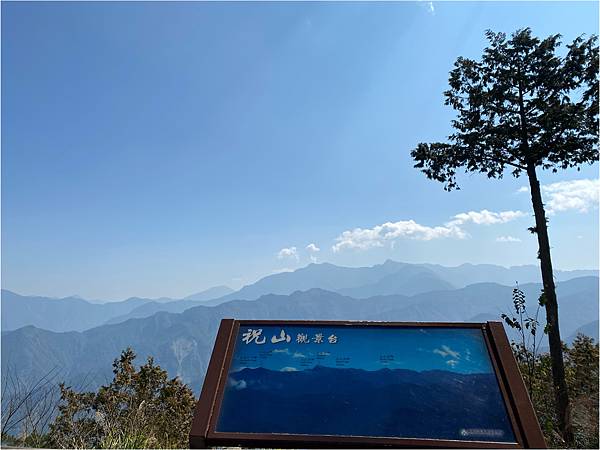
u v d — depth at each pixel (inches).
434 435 135.6
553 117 473.7
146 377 386.0
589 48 462.9
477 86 529.3
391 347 162.7
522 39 500.4
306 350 164.7
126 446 202.8
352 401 146.8
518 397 140.7
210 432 142.1
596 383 393.4
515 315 279.7
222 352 165.3
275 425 142.4
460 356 157.2
